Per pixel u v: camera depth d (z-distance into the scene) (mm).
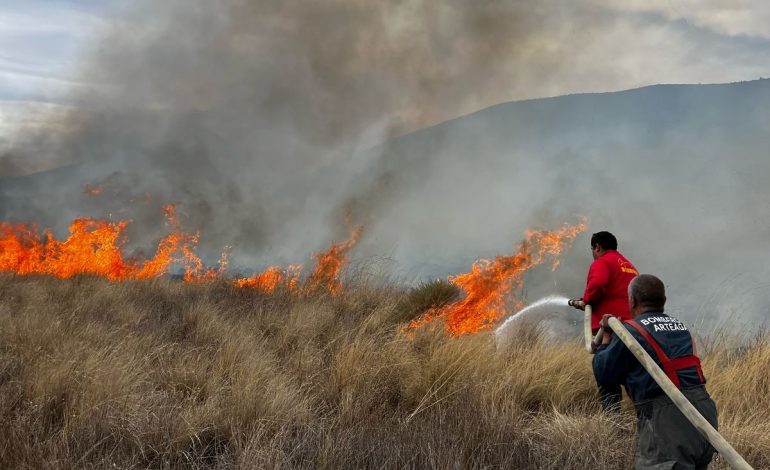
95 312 9641
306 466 4594
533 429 5352
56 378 5738
